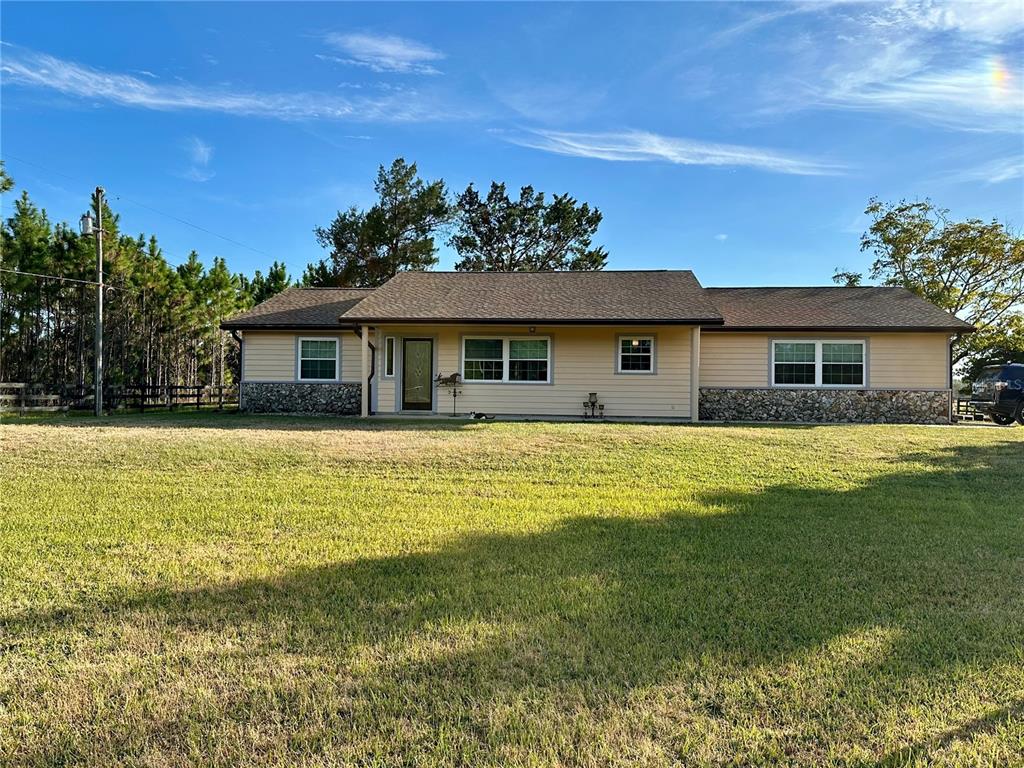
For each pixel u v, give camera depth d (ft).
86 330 76.13
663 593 11.33
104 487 21.36
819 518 17.62
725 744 6.66
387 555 13.76
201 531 15.71
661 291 53.47
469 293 54.54
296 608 10.55
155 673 8.27
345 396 56.18
